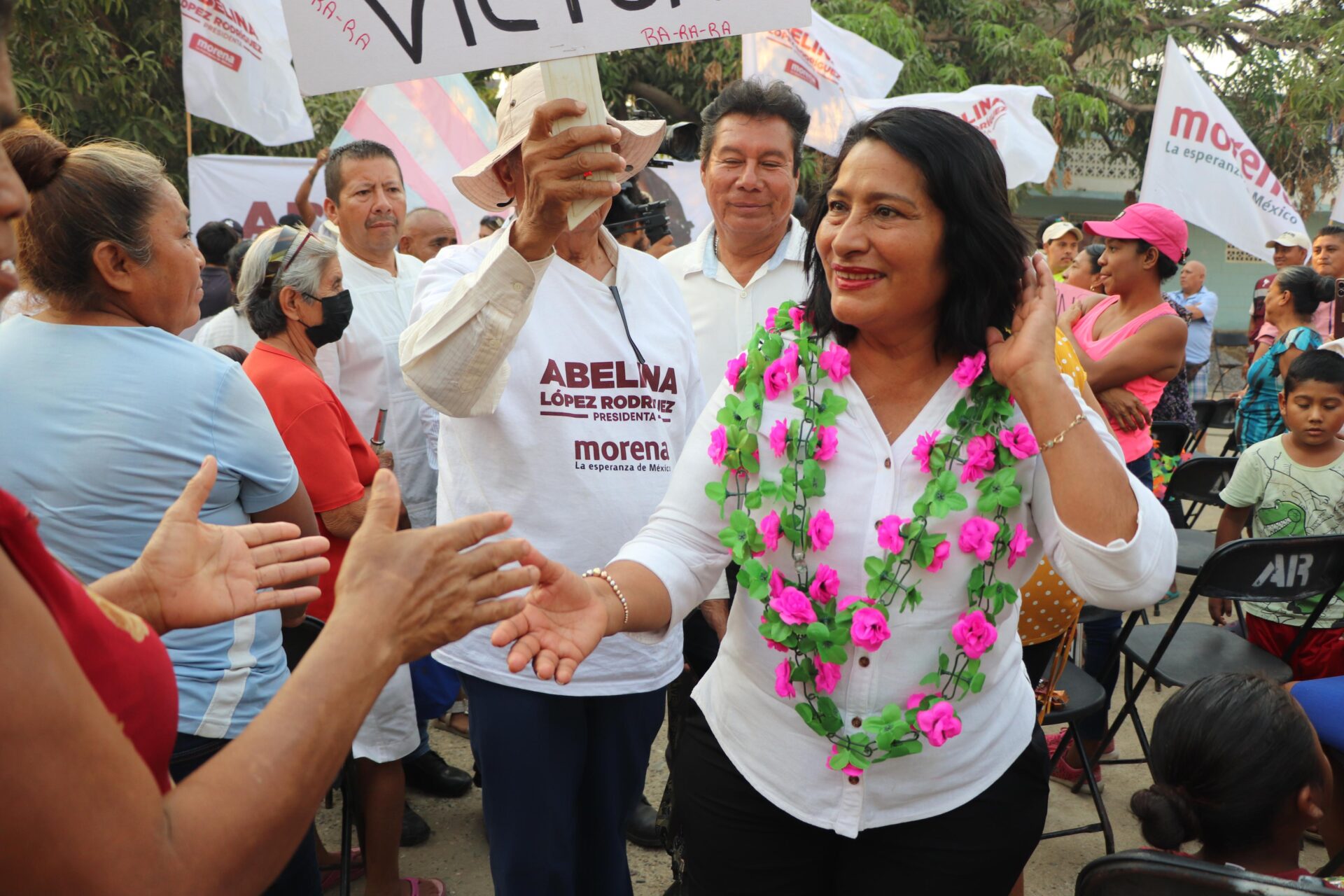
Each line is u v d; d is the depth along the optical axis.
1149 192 6.99
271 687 2.08
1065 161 16.80
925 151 1.52
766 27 1.59
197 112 6.62
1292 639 3.46
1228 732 1.79
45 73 9.55
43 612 0.78
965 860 1.67
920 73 12.09
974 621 1.56
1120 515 1.47
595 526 2.18
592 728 2.30
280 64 6.78
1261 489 3.73
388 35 1.60
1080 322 4.47
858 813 1.66
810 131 6.27
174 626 1.34
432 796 3.64
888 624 1.61
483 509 2.19
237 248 4.12
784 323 1.77
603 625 1.57
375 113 6.08
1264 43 16.42
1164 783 1.88
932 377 1.67
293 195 6.91
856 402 1.66
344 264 3.88
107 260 1.86
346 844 2.83
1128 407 3.83
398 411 3.72
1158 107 6.93
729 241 3.30
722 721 1.80
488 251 2.27
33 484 1.83
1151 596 1.50
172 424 1.90
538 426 2.15
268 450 2.04
